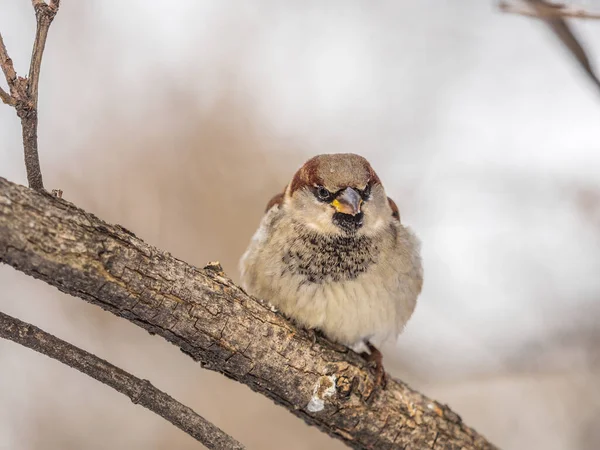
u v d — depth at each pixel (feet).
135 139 40.29
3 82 38.01
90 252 16.98
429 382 37.32
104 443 35.45
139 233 38.91
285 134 41.81
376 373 23.65
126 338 37.73
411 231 26.37
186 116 41.04
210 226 39.50
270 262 24.36
